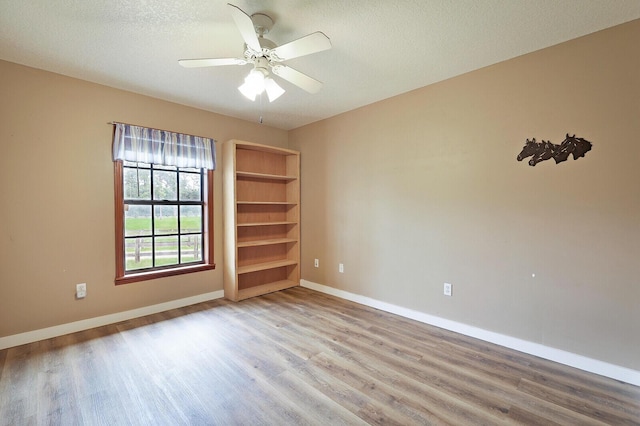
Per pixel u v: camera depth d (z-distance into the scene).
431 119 3.04
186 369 2.21
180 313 3.34
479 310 2.75
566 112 2.28
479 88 2.71
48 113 2.70
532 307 2.46
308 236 4.45
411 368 2.24
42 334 2.67
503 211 2.59
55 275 2.74
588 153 2.19
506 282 2.59
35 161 2.64
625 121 2.05
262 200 4.39
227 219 3.84
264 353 2.45
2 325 2.50
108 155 3.02
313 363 2.30
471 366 2.27
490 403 1.85
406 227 3.27
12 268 2.54
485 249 2.70
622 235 2.08
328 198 4.12
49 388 1.97
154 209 3.43
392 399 1.88
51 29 2.08
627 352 2.07
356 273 3.79
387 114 3.41
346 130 3.86
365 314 3.35
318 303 3.73
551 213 2.36
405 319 3.22
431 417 1.73
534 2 1.82
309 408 1.80
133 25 2.04
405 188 3.27
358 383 2.05
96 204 2.95
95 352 2.45
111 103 3.04
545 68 2.36
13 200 2.54
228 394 1.93
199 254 3.82
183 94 3.25
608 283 2.13
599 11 1.91
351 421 1.69
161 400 1.87
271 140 4.50
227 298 3.89
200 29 2.10
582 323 2.24
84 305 2.89
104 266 3.00
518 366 2.27
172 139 3.41
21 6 1.83
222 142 3.93
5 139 2.51
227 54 2.43
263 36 2.09
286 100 3.46
